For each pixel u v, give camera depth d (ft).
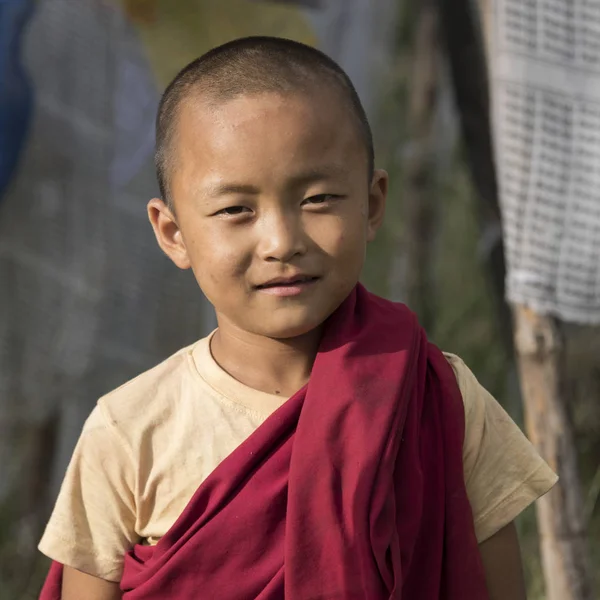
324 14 35.60
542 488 17.69
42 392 35.50
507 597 17.76
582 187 25.16
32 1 33.27
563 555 25.99
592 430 41.04
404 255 43.06
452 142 46.57
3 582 37.19
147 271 35.60
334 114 15.46
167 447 16.63
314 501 15.46
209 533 15.74
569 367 41.37
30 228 34.58
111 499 16.84
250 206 15.25
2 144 33.47
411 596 16.57
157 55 34.50
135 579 16.37
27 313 35.06
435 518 16.61
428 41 40.70
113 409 16.89
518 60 24.91
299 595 15.38
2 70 33.09
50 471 36.40
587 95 25.03
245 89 15.31
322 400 15.89
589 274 25.25
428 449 16.71
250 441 15.96
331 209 15.38
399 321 17.16
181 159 15.90
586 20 24.94
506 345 34.06
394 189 54.49
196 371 17.01
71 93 34.06
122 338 35.58
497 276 32.53
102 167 34.73
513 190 25.20
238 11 34.78
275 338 16.65
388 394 16.03
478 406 17.63
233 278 15.44
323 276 15.47
